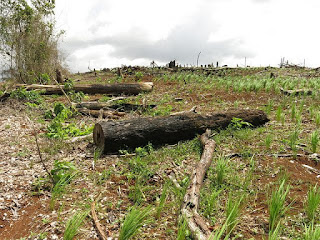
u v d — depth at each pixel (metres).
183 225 2.55
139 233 2.88
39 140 5.76
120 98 9.98
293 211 3.19
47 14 14.66
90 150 5.25
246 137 5.45
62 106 7.34
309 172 4.11
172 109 8.43
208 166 4.13
